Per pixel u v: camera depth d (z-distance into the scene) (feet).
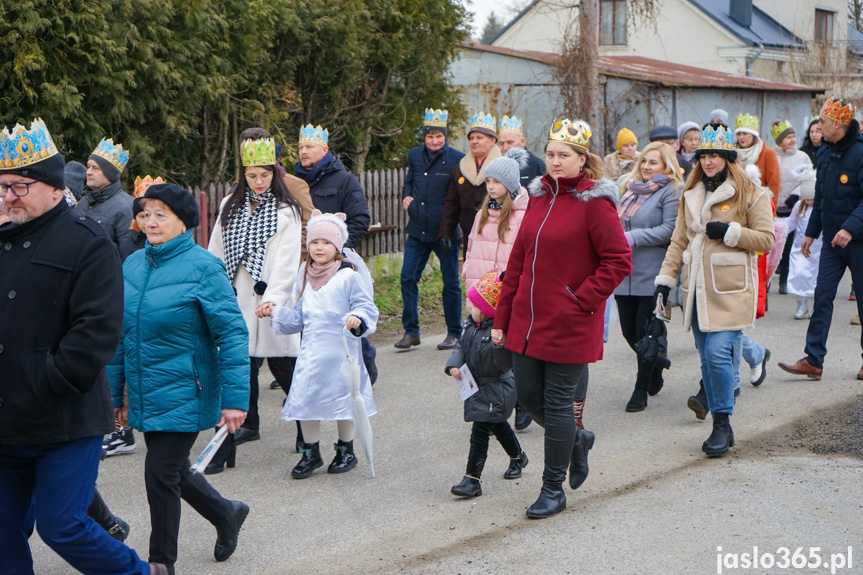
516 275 16.35
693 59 93.86
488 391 17.08
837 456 19.20
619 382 25.88
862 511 16.22
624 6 95.50
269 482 18.58
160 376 13.34
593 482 18.04
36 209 11.46
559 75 53.42
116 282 11.65
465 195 28.02
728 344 19.35
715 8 96.53
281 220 19.69
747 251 19.56
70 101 26.99
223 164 36.14
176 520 13.46
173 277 13.56
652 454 19.70
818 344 25.00
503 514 16.55
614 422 22.16
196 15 30.81
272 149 19.80
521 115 60.95
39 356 11.31
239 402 13.58
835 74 93.86
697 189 20.11
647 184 22.74
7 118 26.89
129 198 21.44
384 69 44.80
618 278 15.46
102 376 11.99
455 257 29.01
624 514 16.33
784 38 100.37
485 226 23.17
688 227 20.18
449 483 18.31
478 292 17.03
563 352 15.62
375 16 42.57
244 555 15.11
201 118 35.55
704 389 21.70
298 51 38.96
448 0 46.50
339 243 18.49
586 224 15.57
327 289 18.42
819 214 25.54
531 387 16.22
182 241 13.83
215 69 32.73
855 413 22.12
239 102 36.11
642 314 23.17
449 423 22.38
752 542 15.01
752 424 21.59
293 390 18.43
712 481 17.90
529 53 63.41
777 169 34.09
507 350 16.53
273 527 16.25
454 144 62.13
